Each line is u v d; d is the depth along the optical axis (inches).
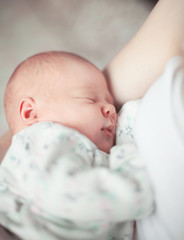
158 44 32.2
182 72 20.1
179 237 20.5
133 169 22.3
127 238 24.8
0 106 57.7
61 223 22.7
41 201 21.9
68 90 32.0
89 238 22.6
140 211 21.1
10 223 23.3
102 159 26.5
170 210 20.2
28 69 33.9
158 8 34.1
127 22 65.7
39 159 23.1
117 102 36.9
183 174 18.9
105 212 20.8
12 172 24.5
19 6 70.1
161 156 19.9
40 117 30.9
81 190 20.7
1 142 37.7
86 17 67.9
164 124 19.6
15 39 65.6
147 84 34.0
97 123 30.7
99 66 61.3
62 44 64.8
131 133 31.1
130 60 35.2
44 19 68.4
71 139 25.7
